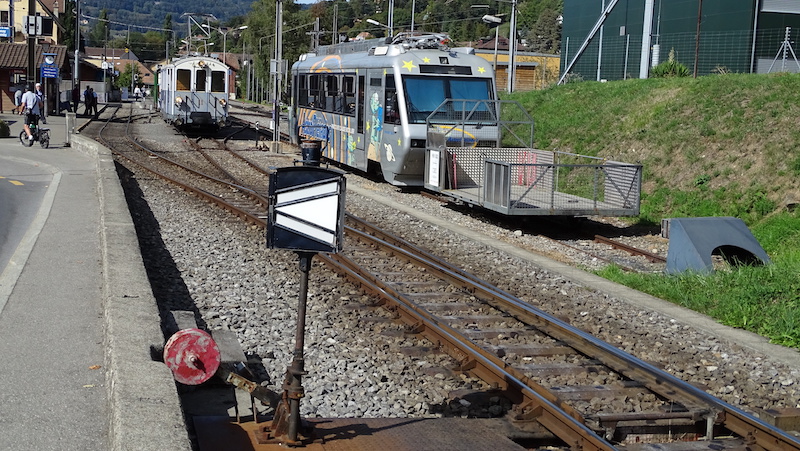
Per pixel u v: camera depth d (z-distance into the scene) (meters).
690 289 10.95
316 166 5.39
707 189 18.31
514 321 9.23
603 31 38.97
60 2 85.44
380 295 9.94
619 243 15.38
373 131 22.16
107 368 6.68
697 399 6.66
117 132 38.22
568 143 24.00
